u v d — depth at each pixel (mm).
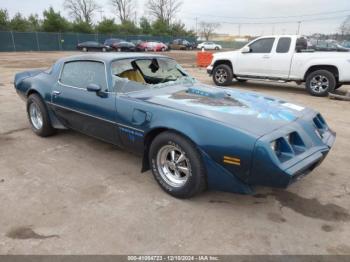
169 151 3098
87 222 2701
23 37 37219
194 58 25578
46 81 4559
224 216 2820
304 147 2814
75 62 4191
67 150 4340
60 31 48656
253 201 3078
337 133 5320
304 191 3289
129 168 3793
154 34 64250
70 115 4180
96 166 3838
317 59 8773
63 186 3326
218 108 3033
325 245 2455
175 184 3090
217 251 2373
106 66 3729
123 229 2611
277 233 2594
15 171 3668
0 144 4547
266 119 2877
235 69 10492
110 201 3039
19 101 7508
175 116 2920
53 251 2354
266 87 10648
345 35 49281
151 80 4215
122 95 3486
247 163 2557
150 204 2992
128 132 3385
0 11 45406
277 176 2482
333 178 3596
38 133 4855
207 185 2918
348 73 8484
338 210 2943
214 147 2668
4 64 17844
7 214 2805
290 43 9266
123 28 59844
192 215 2824
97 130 3840
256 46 9969
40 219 2736
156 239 2494
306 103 7879
